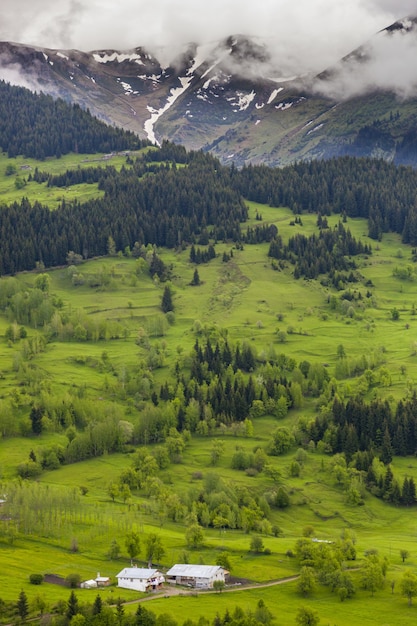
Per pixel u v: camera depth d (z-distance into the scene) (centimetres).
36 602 19575
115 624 18612
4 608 19475
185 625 18550
